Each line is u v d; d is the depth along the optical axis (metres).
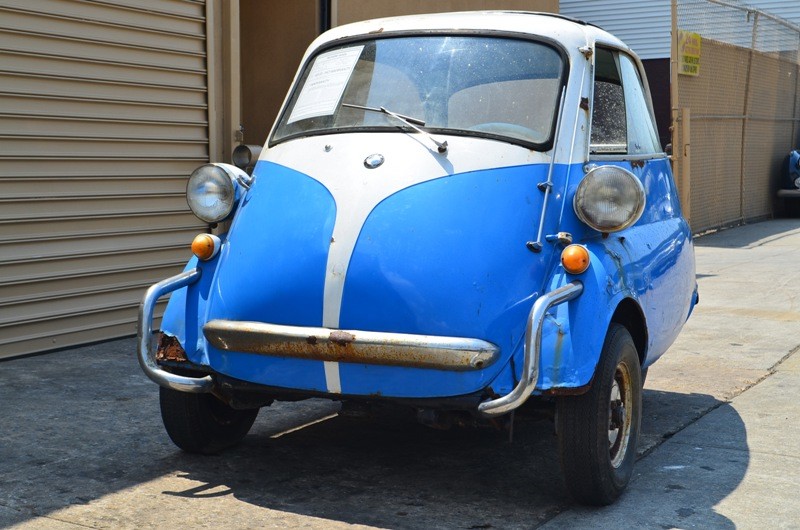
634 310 4.76
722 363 7.54
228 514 4.33
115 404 6.12
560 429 4.29
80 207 7.71
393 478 4.86
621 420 4.52
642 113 5.85
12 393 6.32
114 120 7.95
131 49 8.08
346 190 4.45
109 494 4.57
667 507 4.47
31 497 4.51
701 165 16.45
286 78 10.45
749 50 18.09
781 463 5.13
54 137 7.46
